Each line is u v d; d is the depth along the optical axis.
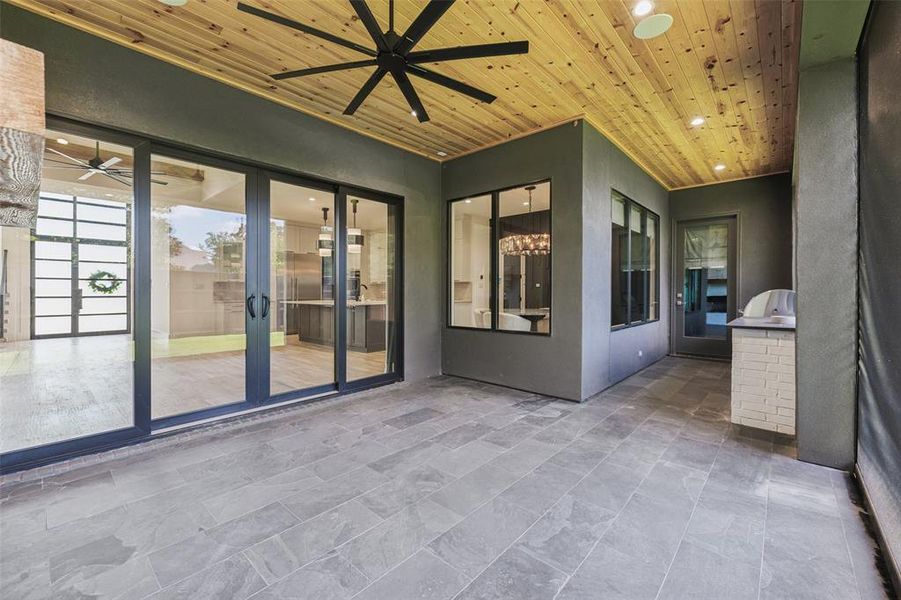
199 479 2.38
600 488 2.28
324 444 2.92
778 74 3.20
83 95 2.62
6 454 2.45
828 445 2.55
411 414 3.63
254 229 3.62
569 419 3.50
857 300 2.46
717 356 6.56
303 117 3.82
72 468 2.53
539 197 4.94
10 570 1.59
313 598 1.45
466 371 5.05
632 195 5.29
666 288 6.85
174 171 3.34
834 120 2.52
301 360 4.96
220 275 3.67
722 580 1.54
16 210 2.15
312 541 1.79
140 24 2.61
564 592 1.48
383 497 2.17
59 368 3.28
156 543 1.77
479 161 4.87
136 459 2.66
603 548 1.74
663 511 2.04
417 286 5.00
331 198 4.34
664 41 2.78
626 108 3.81
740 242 6.28
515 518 1.98
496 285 4.85
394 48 2.06
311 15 2.54
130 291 2.97
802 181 2.62
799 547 1.74
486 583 1.53
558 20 2.56
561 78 3.26
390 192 4.65
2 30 2.35
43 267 3.23
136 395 2.96
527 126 4.25
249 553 1.70
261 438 3.04
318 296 4.95
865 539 1.80
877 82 2.00
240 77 3.27
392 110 3.84
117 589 1.49
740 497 2.18
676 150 4.98
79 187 3.11
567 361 4.11
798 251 2.64
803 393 2.62
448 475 2.43
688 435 3.12
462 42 2.78
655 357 6.32
